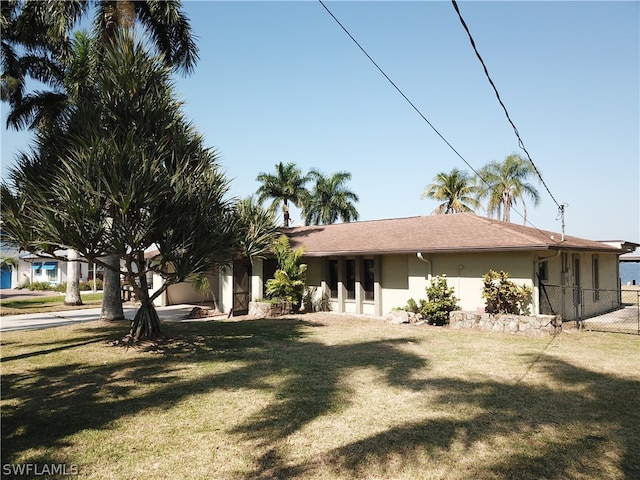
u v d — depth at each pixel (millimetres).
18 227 8094
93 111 9195
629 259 25969
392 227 17656
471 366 7996
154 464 4211
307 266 18234
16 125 17125
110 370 7902
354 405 5875
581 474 3961
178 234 9188
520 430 4965
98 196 8008
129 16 13516
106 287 13961
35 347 10078
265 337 11422
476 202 38688
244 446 4609
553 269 13984
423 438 4762
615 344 10000
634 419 5285
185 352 9477
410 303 14273
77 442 4723
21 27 15297
